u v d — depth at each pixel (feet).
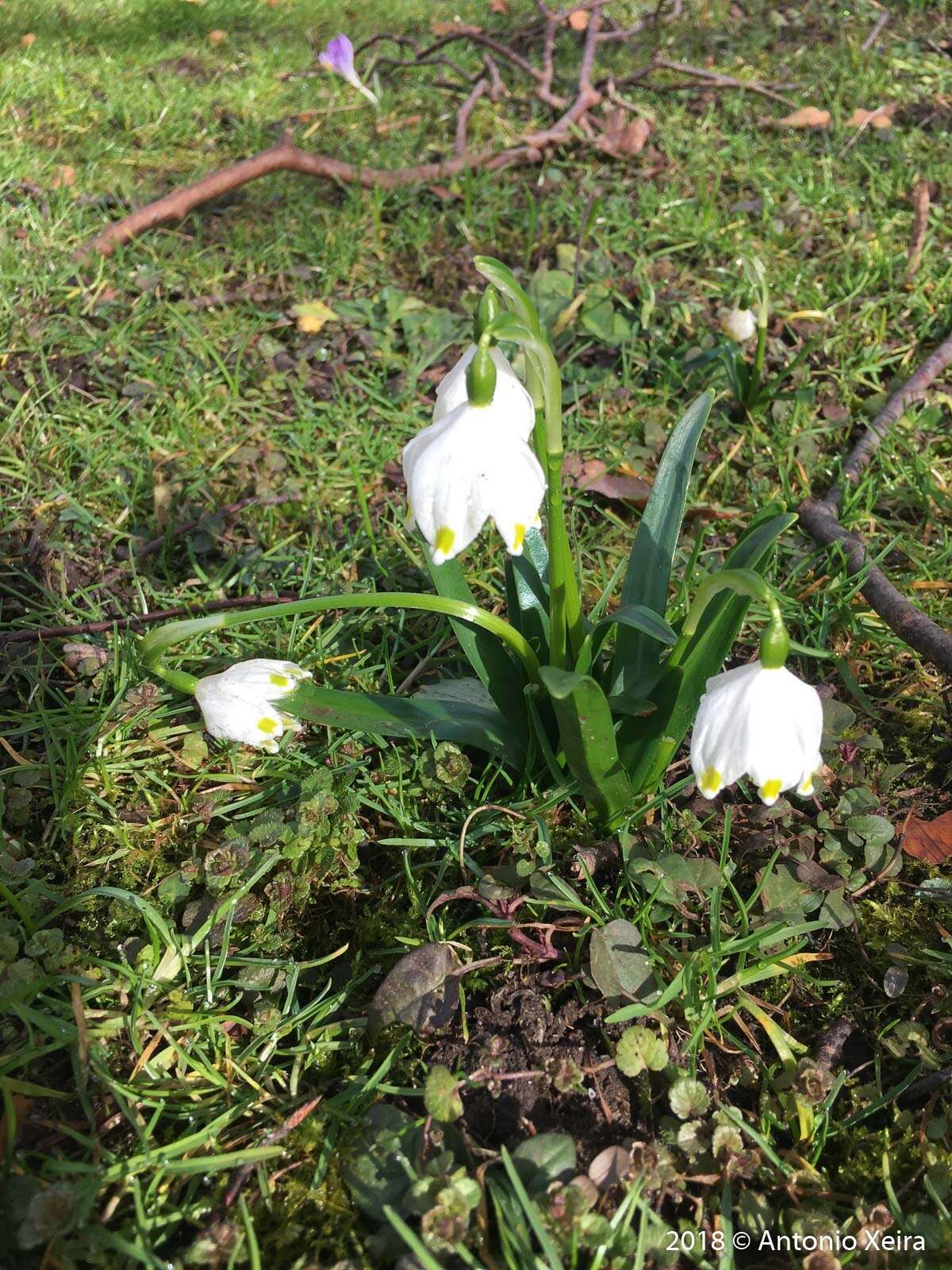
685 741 0.93
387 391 1.32
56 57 2.09
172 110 1.91
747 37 2.23
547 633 0.83
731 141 1.81
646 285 1.41
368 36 2.25
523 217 1.64
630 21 2.30
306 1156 0.66
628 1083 0.69
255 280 1.50
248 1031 0.73
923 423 1.24
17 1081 0.68
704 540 1.13
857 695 0.95
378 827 0.86
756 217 1.63
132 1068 0.71
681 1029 0.72
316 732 0.92
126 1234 0.62
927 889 0.81
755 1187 0.65
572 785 0.82
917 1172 0.66
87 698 0.93
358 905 0.81
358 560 1.10
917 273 1.47
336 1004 0.74
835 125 1.84
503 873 0.79
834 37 2.22
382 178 1.68
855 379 1.32
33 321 1.36
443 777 0.83
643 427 1.25
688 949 0.76
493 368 0.60
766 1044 0.73
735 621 0.74
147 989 0.74
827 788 0.88
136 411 1.26
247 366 1.34
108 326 1.39
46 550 1.08
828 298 1.46
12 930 0.76
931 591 1.06
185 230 1.60
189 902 0.80
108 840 0.85
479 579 1.06
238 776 0.88
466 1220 0.59
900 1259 0.61
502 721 0.84
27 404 1.25
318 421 1.25
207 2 2.37
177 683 0.78
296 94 2.02
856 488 1.17
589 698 0.68
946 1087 0.70
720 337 1.33
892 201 1.66
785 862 0.82
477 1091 0.69
